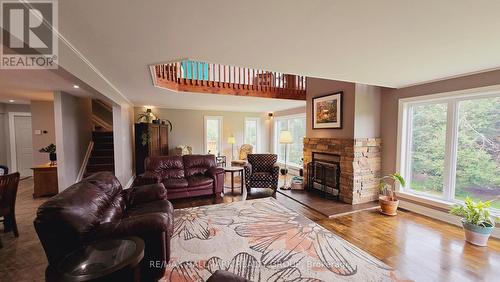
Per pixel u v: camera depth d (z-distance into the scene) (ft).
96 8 4.91
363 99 13.29
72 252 5.21
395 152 13.20
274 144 27.91
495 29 5.83
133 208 9.23
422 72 9.91
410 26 5.72
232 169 16.24
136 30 6.04
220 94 16.29
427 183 12.19
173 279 6.61
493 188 9.81
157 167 15.14
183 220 10.91
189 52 7.79
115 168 15.65
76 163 16.75
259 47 7.26
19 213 11.97
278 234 9.46
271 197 14.94
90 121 19.98
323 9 4.92
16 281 6.64
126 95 16.63
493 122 9.77
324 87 15.44
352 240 9.07
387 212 11.84
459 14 5.10
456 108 10.93
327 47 7.18
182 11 5.06
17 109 20.77
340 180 14.02
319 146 15.64
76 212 5.75
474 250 8.39
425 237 9.39
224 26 5.80
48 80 11.51
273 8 4.91
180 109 24.89
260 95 17.51
